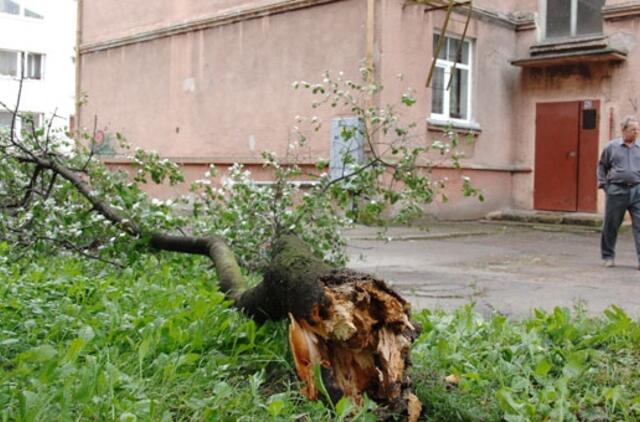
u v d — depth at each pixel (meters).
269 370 3.35
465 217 14.81
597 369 3.62
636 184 8.43
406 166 5.79
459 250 10.12
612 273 8.05
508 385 3.31
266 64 14.98
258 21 15.12
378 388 2.83
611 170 8.55
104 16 18.94
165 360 3.13
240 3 15.44
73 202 5.98
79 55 19.66
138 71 18.02
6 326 3.73
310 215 5.74
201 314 3.77
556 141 15.33
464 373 3.41
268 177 14.88
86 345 3.27
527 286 6.95
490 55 15.29
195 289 4.89
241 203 5.67
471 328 4.15
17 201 6.06
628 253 10.15
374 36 13.05
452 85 14.62
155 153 6.18
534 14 15.55
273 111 14.86
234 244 5.62
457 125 14.30
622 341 4.12
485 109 15.23
